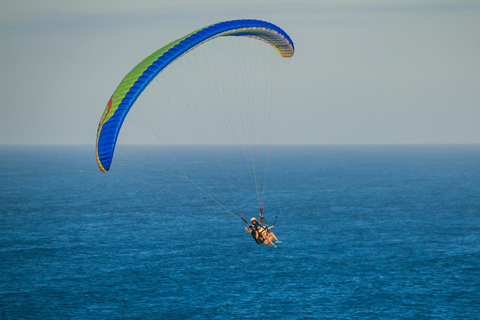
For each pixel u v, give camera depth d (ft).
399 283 465.88
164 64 249.34
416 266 522.06
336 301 419.13
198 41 259.80
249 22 283.59
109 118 241.55
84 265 527.81
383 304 411.75
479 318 381.60
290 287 454.40
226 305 409.08
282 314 390.63
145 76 245.86
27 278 478.59
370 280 474.90
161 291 443.32
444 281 470.39
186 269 513.04
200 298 424.87
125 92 243.81
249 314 391.04
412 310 398.83
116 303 412.57
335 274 495.00
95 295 431.84
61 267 518.78
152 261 545.44
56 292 438.81
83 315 386.93
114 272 501.56
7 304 407.85
